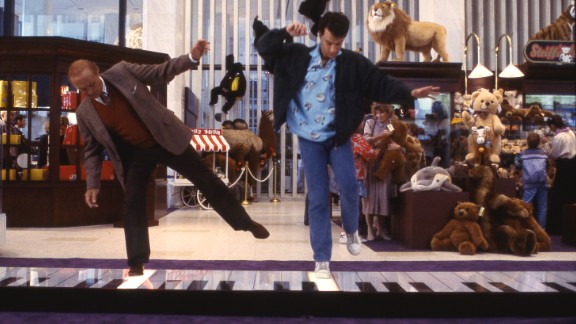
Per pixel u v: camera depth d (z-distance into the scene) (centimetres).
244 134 977
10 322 220
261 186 1145
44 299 242
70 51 643
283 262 382
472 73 787
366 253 445
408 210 483
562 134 614
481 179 481
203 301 237
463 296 237
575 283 268
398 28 739
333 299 235
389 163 504
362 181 512
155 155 284
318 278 274
